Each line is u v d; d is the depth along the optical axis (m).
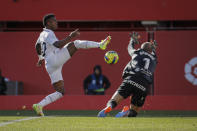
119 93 32.66
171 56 63.38
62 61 32.34
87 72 64.25
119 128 24.69
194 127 25.66
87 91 57.12
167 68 63.28
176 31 63.41
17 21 66.44
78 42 32.53
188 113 47.31
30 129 24.12
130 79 32.69
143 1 64.44
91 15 64.88
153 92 63.34
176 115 43.59
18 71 64.75
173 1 64.00
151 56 33.59
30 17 65.25
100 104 53.72
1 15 65.50
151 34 63.62
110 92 63.59
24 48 64.81
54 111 51.00
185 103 53.47
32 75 64.56
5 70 64.75
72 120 29.78
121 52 63.56
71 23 70.69
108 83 57.44
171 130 24.02
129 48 34.75
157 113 46.88
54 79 32.72
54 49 32.31
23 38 64.94
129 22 70.19
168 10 64.12
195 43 63.34
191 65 63.16
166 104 53.38
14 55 64.88
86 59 64.25
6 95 56.25
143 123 27.77
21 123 27.64
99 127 25.14
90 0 64.75
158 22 68.06
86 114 45.69
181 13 63.94
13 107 54.81
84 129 24.11
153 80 63.34
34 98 54.78
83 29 68.06
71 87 64.38
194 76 63.03
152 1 64.31
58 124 26.86
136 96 33.25
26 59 64.69
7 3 65.44
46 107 54.16
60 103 54.19
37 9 65.19
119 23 70.69
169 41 63.50
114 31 68.00
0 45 65.00
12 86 61.75
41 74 64.38
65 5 64.94
